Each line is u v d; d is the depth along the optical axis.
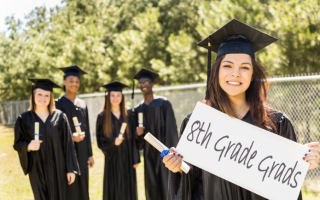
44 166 3.89
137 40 12.47
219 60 1.94
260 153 1.81
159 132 5.16
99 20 21.94
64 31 20.84
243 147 1.84
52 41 20.53
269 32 7.58
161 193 4.95
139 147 5.23
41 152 3.89
